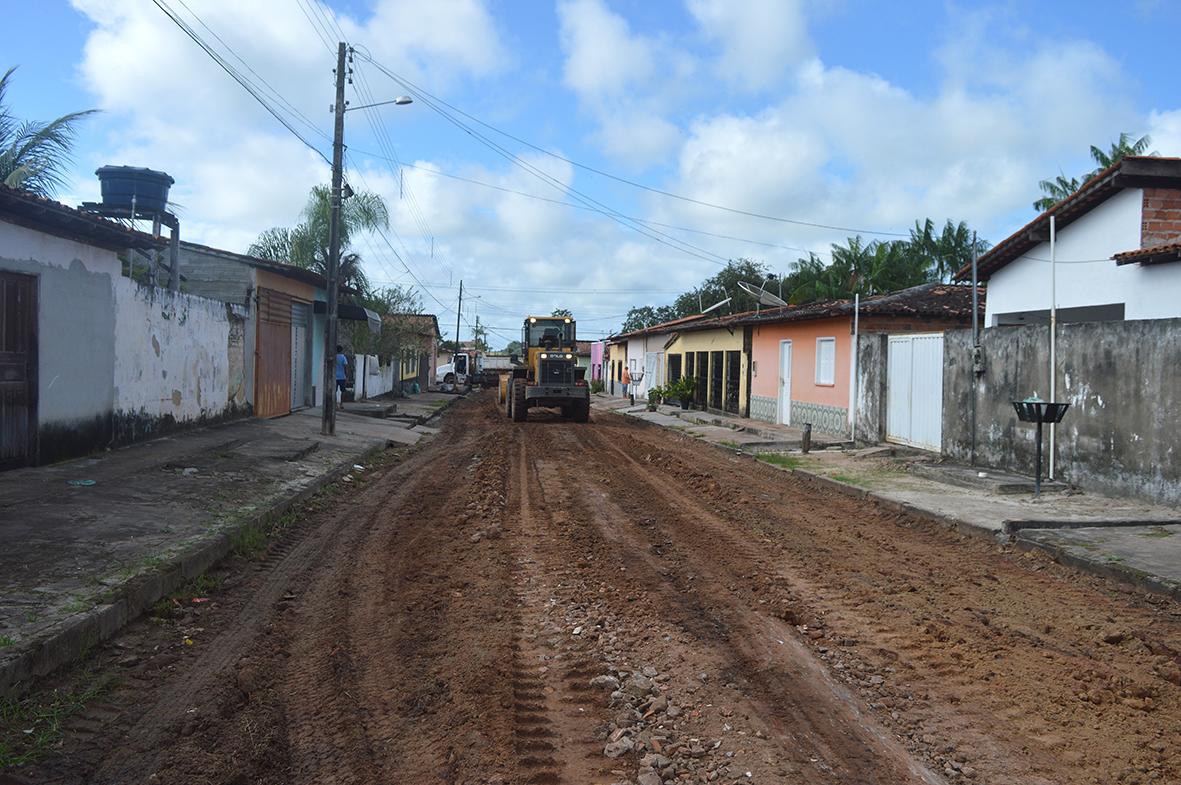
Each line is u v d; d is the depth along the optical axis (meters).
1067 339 11.28
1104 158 32.50
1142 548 7.81
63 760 3.74
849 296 38.34
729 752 4.01
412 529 9.03
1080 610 6.38
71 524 7.32
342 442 16.00
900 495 11.02
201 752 3.87
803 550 8.21
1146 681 4.91
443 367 72.31
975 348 13.28
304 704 4.48
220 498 9.15
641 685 4.76
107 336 11.59
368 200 30.94
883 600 6.52
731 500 11.03
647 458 16.02
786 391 23.05
